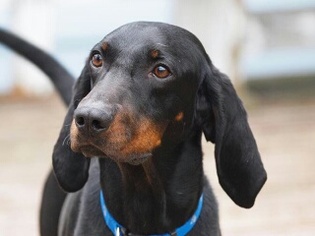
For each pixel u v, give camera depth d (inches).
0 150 376.5
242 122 165.0
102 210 166.1
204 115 167.2
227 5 439.5
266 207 291.4
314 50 490.6
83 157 170.7
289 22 489.7
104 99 144.6
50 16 482.6
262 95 480.4
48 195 197.0
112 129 142.8
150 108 153.0
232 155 165.0
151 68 153.7
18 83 493.0
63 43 497.0
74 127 145.3
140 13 507.8
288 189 309.6
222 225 275.3
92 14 505.0
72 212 175.2
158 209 163.2
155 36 154.9
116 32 157.0
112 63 153.8
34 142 389.7
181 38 159.3
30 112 459.2
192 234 166.9
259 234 266.5
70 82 210.8
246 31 468.1
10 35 213.0
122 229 164.9
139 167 158.7
